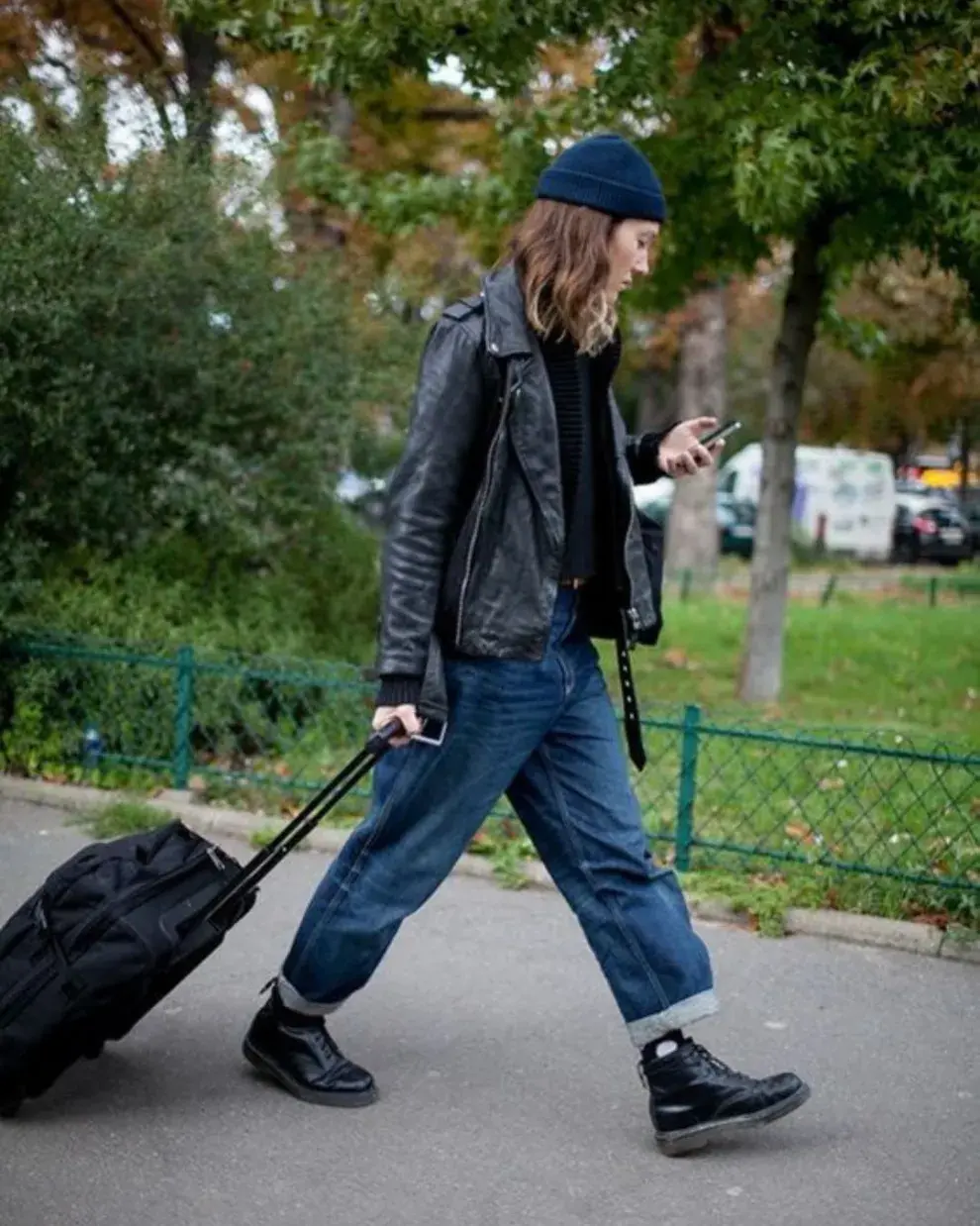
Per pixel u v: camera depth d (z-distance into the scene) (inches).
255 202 328.2
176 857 149.4
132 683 274.7
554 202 137.0
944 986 189.8
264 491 332.5
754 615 399.9
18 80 386.6
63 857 235.3
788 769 280.2
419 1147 145.7
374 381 352.8
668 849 231.9
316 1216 132.6
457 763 141.0
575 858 144.9
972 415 1200.8
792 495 398.3
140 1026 171.8
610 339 140.2
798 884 215.0
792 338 387.2
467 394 135.7
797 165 299.1
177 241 310.5
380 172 429.7
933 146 312.7
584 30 323.9
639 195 135.6
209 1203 134.1
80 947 142.3
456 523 138.3
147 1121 148.9
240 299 321.7
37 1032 141.7
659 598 148.4
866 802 261.9
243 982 185.6
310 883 224.5
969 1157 146.3
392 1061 165.2
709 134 331.3
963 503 1322.6
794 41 317.4
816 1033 175.3
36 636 282.8
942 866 219.0
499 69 326.3
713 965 195.3
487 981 188.1
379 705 137.3
